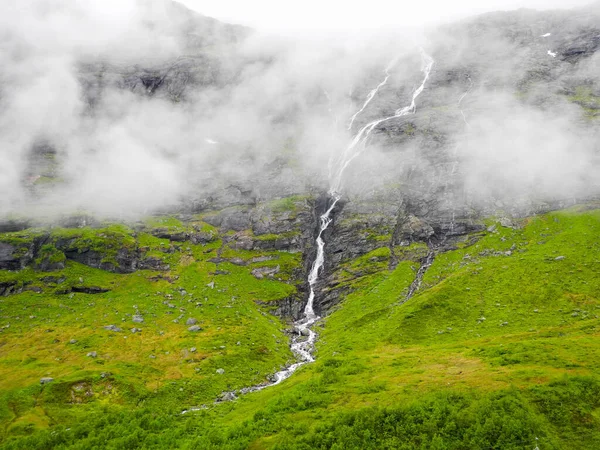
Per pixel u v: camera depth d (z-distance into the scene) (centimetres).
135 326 12288
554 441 4569
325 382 7175
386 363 7962
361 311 13138
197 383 9188
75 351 10744
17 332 12025
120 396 8606
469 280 12494
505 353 7294
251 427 5878
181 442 6034
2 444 6719
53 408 8094
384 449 4809
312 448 4991
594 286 10625
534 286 11262
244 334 11875
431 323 10525
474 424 4891
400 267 15425
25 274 15525
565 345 7094
